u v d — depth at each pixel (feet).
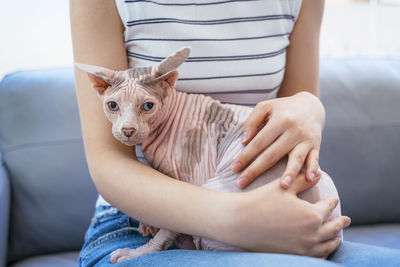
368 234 3.56
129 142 1.84
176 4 2.26
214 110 2.15
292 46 2.68
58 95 3.66
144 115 1.88
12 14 4.41
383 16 5.00
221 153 2.06
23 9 4.42
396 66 4.16
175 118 2.10
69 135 3.55
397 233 3.57
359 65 4.12
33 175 3.45
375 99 3.87
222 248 1.84
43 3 4.45
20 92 3.66
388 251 1.73
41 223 3.46
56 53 4.62
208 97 2.22
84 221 3.52
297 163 1.81
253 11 2.36
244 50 2.35
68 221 3.50
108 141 2.13
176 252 1.77
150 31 2.26
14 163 3.46
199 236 1.89
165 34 2.26
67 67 4.00
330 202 1.78
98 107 2.17
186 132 2.07
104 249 2.11
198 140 2.06
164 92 1.94
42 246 3.50
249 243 1.71
